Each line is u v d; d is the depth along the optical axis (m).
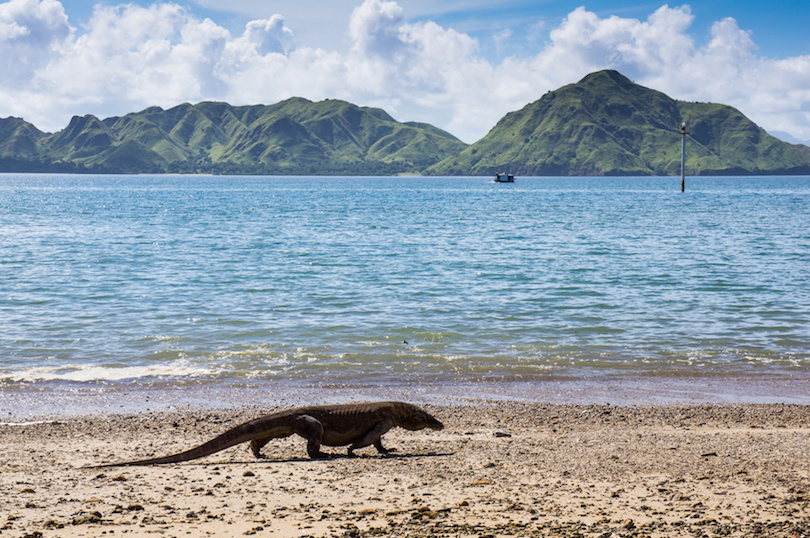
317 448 11.63
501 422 14.57
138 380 18.28
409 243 59.03
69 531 7.88
